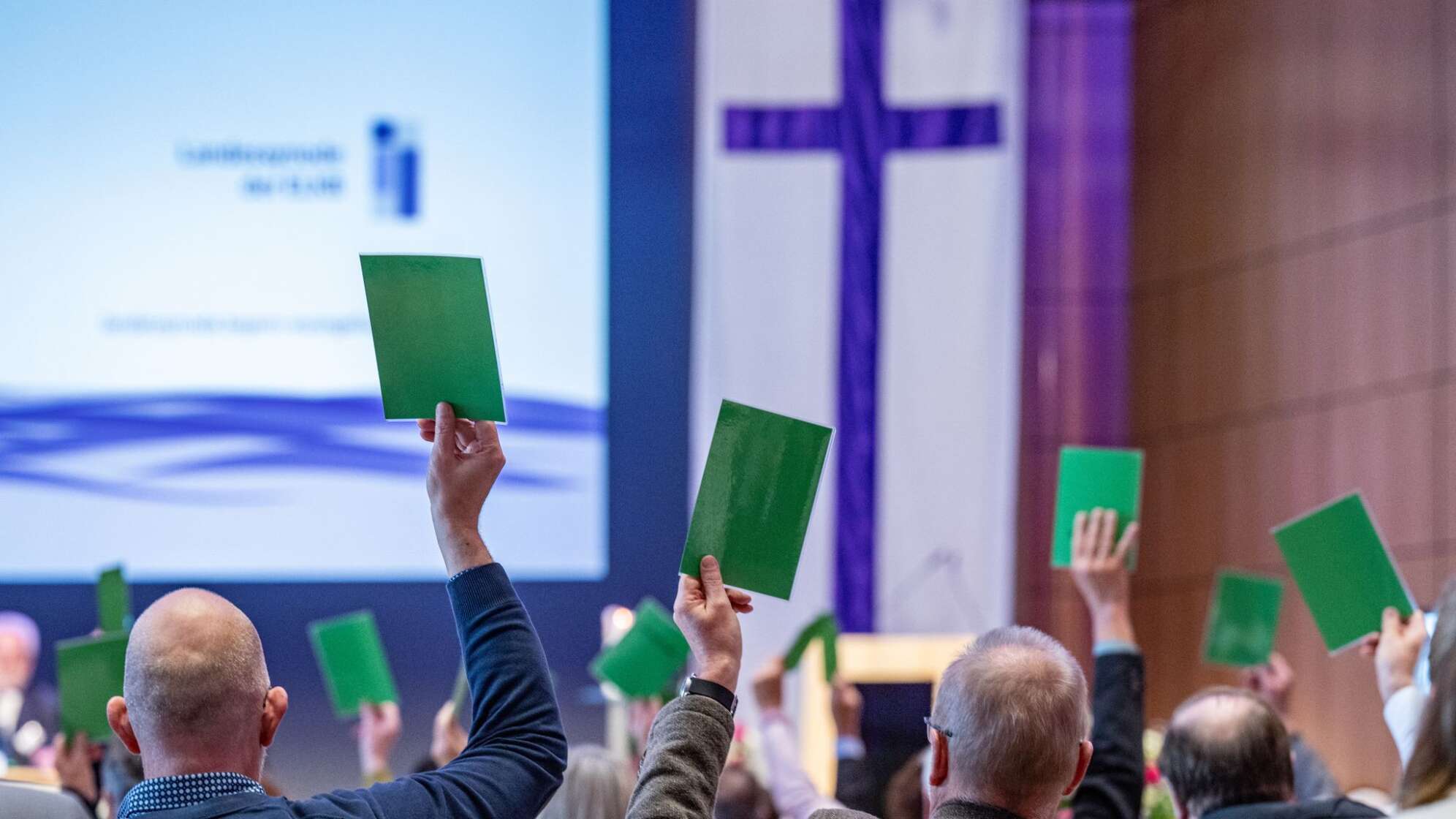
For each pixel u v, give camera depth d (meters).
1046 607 10.84
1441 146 8.53
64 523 10.70
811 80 11.00
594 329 10.86
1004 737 2.56
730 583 2.72
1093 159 11.10
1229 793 3.39
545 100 10.88
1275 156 9.74
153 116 10.79
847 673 10.24
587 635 11.05
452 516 2.77
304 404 10.79
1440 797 1.95
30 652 9.87
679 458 11.23
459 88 10.84
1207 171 10.34
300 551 10.78
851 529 10.70
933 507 10.70
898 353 10.81
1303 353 9.43
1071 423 10.98
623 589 11.12
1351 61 9.20
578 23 10.90
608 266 11.24
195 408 10.75
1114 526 3.72
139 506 10.73
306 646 10.97
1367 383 8.93
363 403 10.81
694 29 11.34
